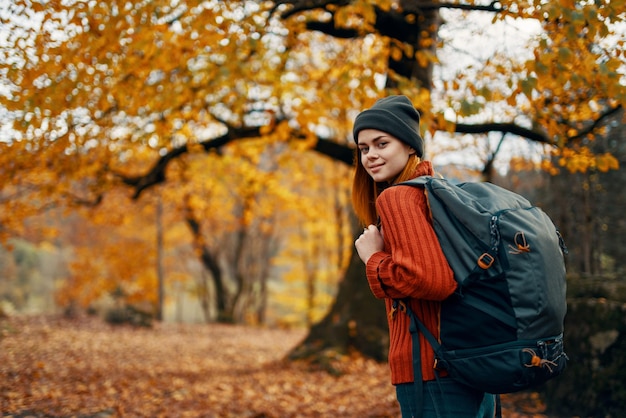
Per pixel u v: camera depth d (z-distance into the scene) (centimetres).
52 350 943
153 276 2333
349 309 893
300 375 784
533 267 159
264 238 2755
